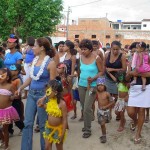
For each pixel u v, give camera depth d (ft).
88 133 19.84
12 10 67.87
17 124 19.02
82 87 19.72
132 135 20.34
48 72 15.42
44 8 69.10
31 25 69.67
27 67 23.86
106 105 18.81
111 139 19.62
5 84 16.69
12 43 20.85
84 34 164.86
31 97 15.78
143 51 18.29
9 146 18.10
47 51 15.67
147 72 17.80
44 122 15.66
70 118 24.20
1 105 16.47
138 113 18.79
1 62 22.13
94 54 19.36
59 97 14.46
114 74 22.18
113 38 166.30
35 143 18.67
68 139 19.45
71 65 21.95
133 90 18.45
